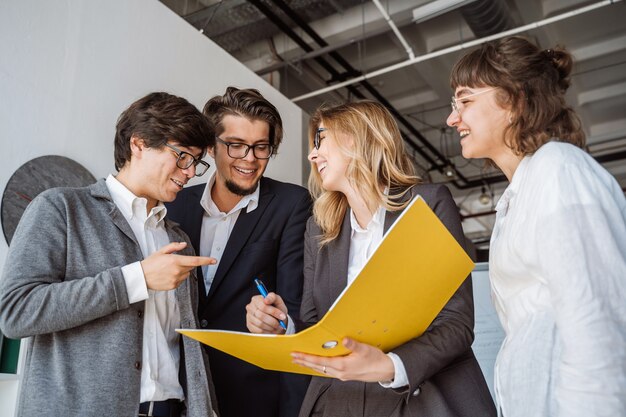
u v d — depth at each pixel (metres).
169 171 1.58
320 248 1.63
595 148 8.31
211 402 1.62
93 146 3.09
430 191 1.52
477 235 12.68
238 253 2.12
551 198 0.98
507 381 1.04
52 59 2.95
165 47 3.59
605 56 6.29
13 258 1.35
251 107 2.22
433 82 6.79
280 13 5.62
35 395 1.30
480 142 1.27
